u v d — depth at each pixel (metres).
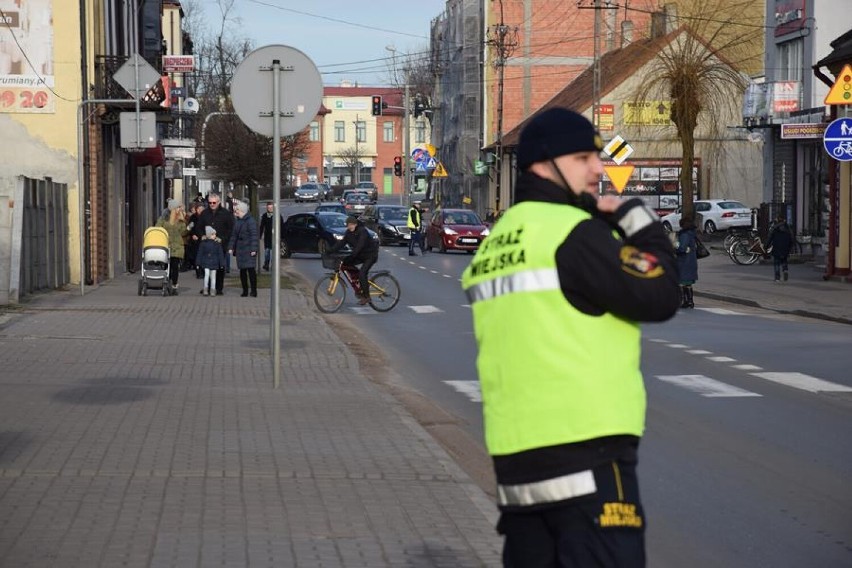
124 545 7.78
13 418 12.50
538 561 4.60
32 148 34.66
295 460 10.63
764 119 53.75
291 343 20.61
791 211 52.53
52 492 9.23
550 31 99.06
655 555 8.40
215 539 7.97
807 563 8.20
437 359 20.02
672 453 12.03
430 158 85.00
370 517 8.66
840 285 38.56
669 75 53.34
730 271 46.25
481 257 4.72
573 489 4.43
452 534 8.21
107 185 40.22
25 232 28.97
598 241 4.41
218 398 14.20
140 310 26.23
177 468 10.19
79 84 34.72
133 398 14.03
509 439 4.51
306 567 7.35
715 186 76.19
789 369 18.50
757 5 71.38
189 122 74.56
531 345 4.45
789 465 11.45
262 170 48.81
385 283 29.25
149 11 56.78
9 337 20.23
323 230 55.16
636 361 4.53
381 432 12.15
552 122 4.68
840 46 42.00
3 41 34.50
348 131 172.62
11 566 7.27
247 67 15.16
